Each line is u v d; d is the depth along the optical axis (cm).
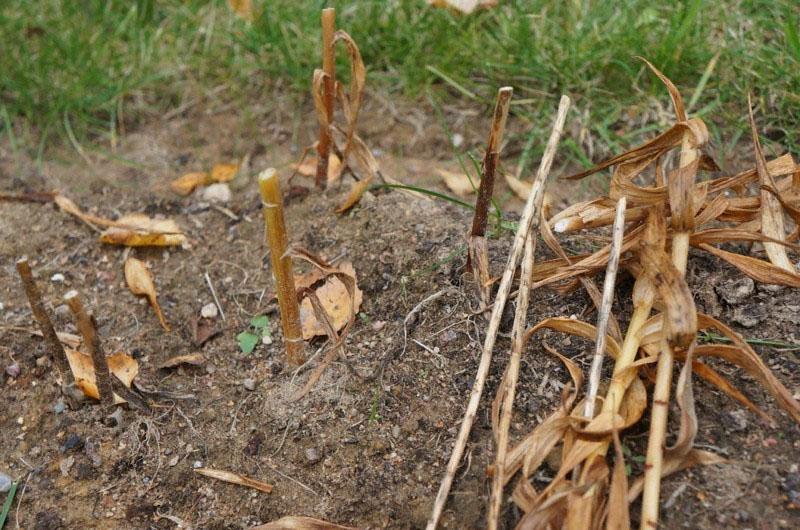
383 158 71
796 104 65
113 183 71
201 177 70
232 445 54
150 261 65
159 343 59
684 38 67
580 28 71
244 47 77
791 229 59
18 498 53
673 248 50
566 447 47
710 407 50
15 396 57
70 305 49
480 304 55
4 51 78
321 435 53
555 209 65
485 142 71
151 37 79
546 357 53
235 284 62
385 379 54
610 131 68
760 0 69
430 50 74
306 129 74
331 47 59
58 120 75
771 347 52
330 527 49
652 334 49
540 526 44
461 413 52
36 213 68
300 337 54
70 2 81
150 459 54
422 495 50
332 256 61
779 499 46
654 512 44
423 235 60
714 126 66
